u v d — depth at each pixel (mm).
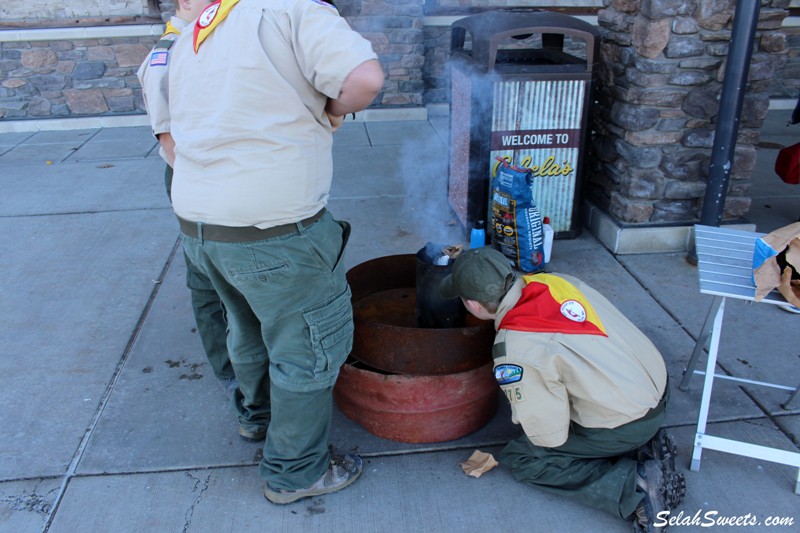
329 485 2117
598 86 3910
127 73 6328
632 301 3242
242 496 2133
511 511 2064
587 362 1904
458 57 3803
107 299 3342
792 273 1946
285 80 1620
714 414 2467
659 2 3193
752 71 3373
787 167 3832
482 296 2012
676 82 3361
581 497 2039
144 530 2006
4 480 2193
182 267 3672
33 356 2877
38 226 4199
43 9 6180
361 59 1557
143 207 4488
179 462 2275
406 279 2865
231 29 1619
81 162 5430
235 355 2123
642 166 3551
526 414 1940
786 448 2285
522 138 3615
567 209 3871
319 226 1763
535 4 6512
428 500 2109
